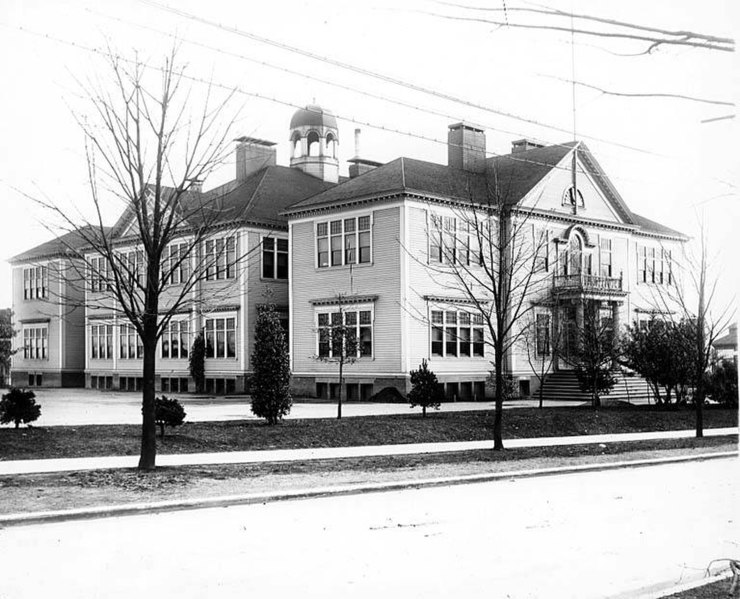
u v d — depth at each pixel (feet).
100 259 173.47
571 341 124.26
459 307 125.49
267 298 144.46
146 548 32.55
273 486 47.73
